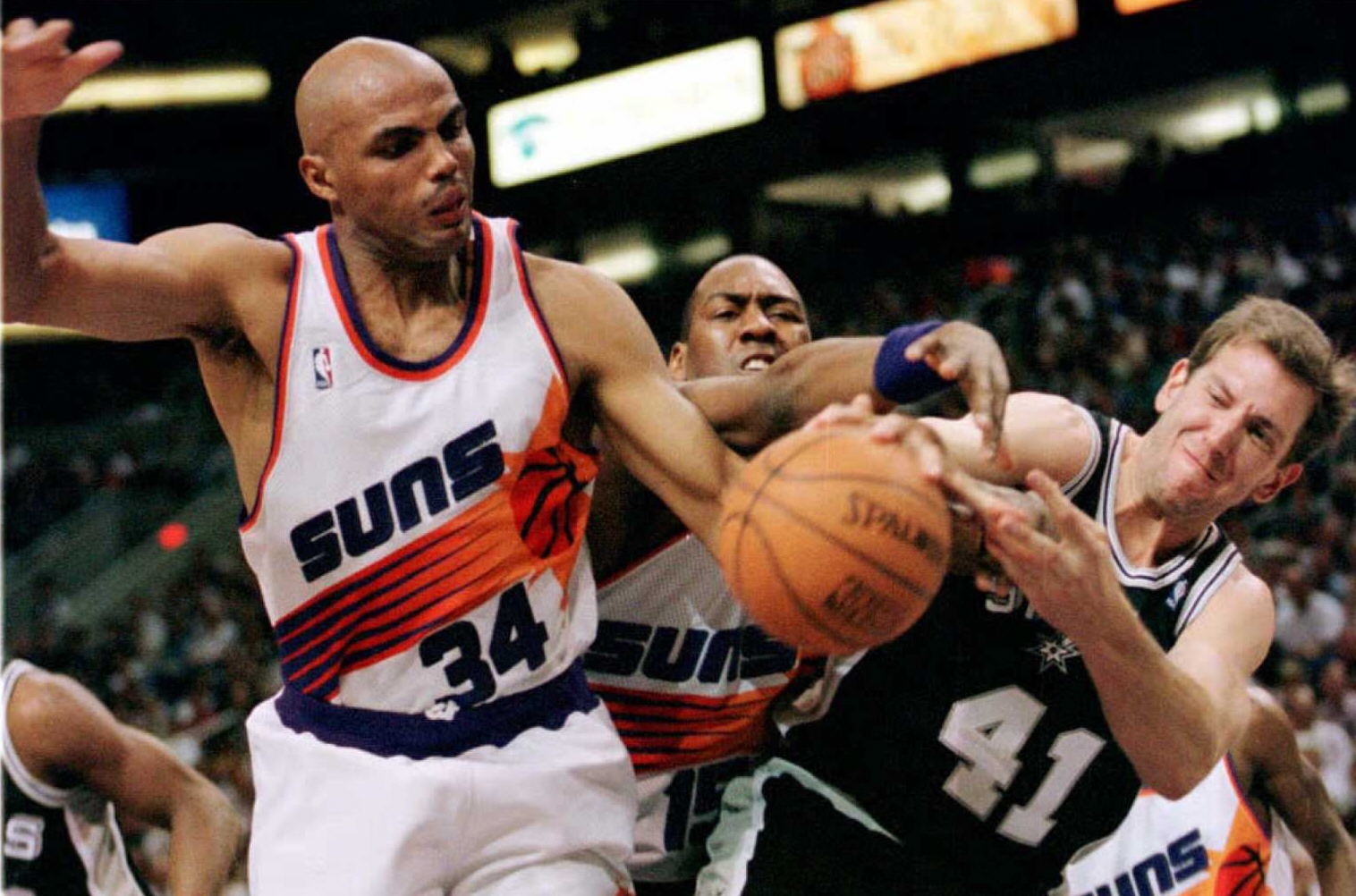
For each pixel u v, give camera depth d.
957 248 16.33
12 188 2.10
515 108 16.27
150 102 16.97
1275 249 13.86
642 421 2.51
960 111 14.96
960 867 3.09
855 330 15.64
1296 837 3.73
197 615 14.30
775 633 2.18
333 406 2.42
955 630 2.92
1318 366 2.77
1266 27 14.25
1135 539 2.89
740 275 3.54
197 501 16.45
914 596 2.15
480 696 2.48
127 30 16.11
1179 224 15.23
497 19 16.20
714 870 3.09
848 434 2.18
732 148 15.59
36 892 3.25
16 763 3.22
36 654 14.02
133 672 13.57
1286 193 14.89
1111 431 2.89
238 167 17.36
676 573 3.11
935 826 3.05
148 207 17.58
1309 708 7.46
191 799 3.37
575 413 2.60
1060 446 2.83
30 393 18.52
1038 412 2.85
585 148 15.97
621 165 16.03
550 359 2.50
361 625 2.46
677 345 3.96
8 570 15.55
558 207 16.42
